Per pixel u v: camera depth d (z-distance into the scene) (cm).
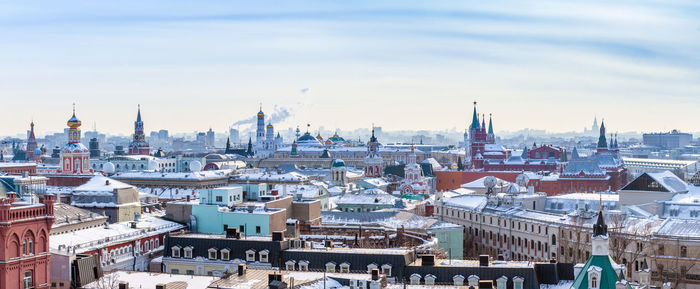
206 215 19388
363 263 14725
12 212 12025
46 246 12788
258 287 12706
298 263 15275
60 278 13550
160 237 18588
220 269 15975
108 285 13162
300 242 16762
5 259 11881
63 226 18712
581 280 12875
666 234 19488
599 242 12975
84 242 16500
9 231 11919
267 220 18662
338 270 14875
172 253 16600
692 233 19350
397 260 14512
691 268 19012
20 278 12175
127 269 17000
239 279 13350
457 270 14050
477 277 13725
